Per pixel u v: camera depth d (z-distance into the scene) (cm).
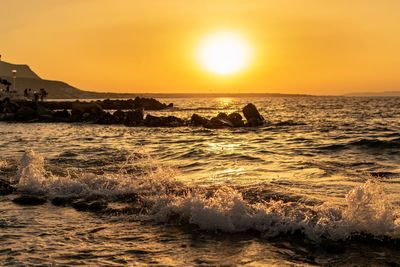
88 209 930
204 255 659
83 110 5269
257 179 1247
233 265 619
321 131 3247
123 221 841
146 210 904
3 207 959
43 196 1060
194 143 2489
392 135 2772
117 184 1134
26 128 4022
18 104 6309
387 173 1327
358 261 630
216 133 3231
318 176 1282
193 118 4084
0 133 3419
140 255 662
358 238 715
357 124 4047
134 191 1062
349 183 1156
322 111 7575
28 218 869
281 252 668
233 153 1928
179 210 859
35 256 657
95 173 1362
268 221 775
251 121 3944
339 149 2042
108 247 698
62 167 1504
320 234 726
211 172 1412
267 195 979
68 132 3506
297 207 852
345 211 773
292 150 2045
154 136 3045
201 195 941
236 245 700
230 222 775
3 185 1155
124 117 4644
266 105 12081
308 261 633
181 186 1102
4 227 809
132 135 3150
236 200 820
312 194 1009
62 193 1080
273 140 2609
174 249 687
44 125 4466
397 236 714
